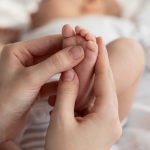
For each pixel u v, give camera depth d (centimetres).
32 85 43
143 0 102
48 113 54
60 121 41
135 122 60
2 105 44
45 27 78
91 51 44
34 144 52
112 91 43
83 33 44
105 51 44
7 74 45
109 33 77
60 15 90
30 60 47
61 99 42
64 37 45
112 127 42
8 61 45
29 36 78
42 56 48
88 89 46
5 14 94
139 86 71
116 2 102
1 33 89
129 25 85
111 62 53
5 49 47
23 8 100
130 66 54
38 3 100
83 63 44
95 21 79
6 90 44
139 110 61
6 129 46
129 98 56
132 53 55
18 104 44
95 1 96
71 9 91
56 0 92
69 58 43
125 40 57
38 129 53
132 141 56
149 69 78
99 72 43
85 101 47
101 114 42
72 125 41
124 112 56
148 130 58
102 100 42
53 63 43
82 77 45
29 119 54
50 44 47
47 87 48
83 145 41
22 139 53
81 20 79
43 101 54
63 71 44
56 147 41
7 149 48
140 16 97
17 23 93
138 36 82
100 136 41
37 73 43
